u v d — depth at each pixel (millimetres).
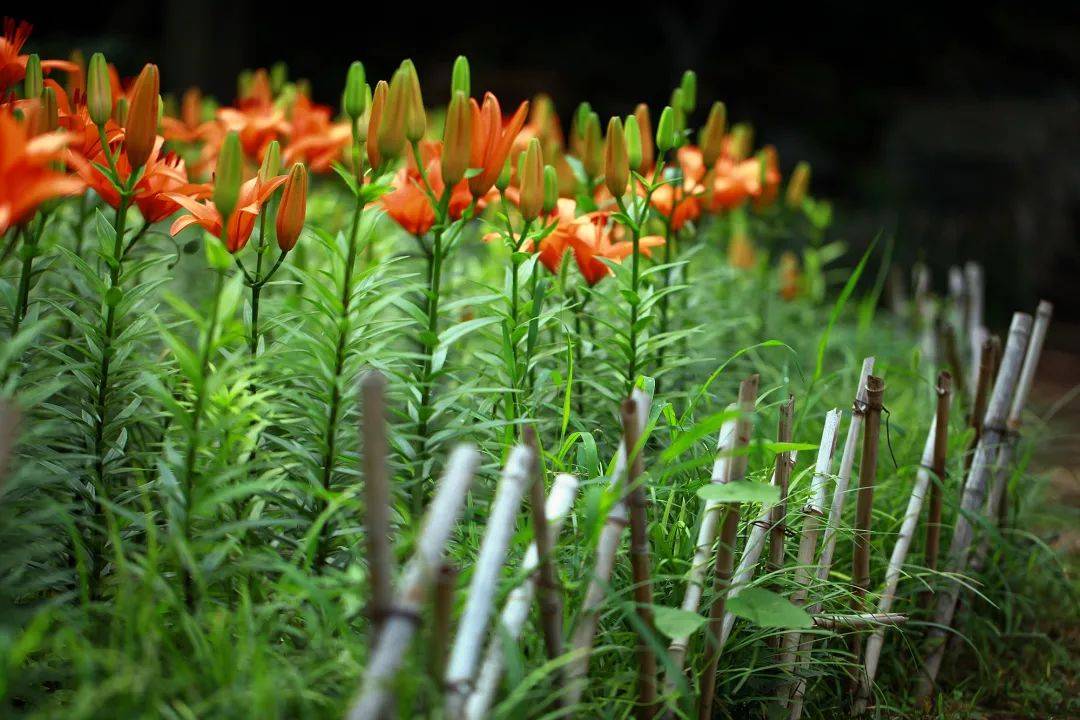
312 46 11773
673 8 11797
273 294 2955
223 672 2195
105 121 2412
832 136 11109
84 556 2363
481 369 2609
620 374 2627
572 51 11773
